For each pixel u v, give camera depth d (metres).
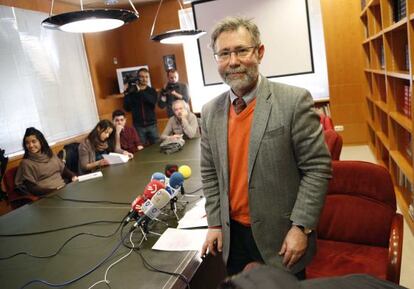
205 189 1.43
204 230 1.50
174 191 1.68
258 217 1.20
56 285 1.24
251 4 5.34
